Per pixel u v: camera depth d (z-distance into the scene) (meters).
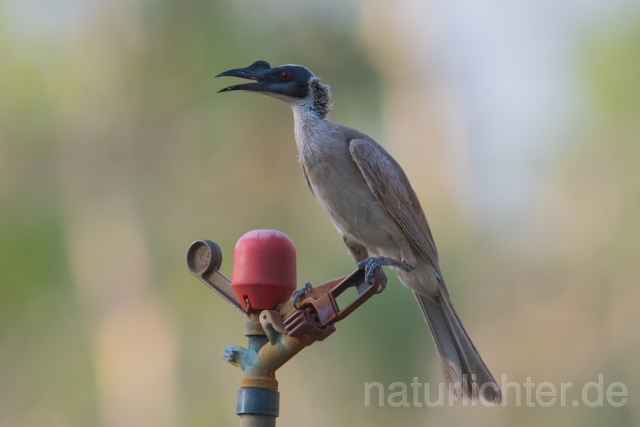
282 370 13.62
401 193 8.40
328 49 14.87
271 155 15.24
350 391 13.26
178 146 15.52
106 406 14.80
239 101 15.21
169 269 15.16
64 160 15.57
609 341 15.36
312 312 5.66
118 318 15.08
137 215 15.45
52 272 15.27
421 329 12.77
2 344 15.01
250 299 5.85
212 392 14.52
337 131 8.53
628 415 15.04
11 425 14.88
